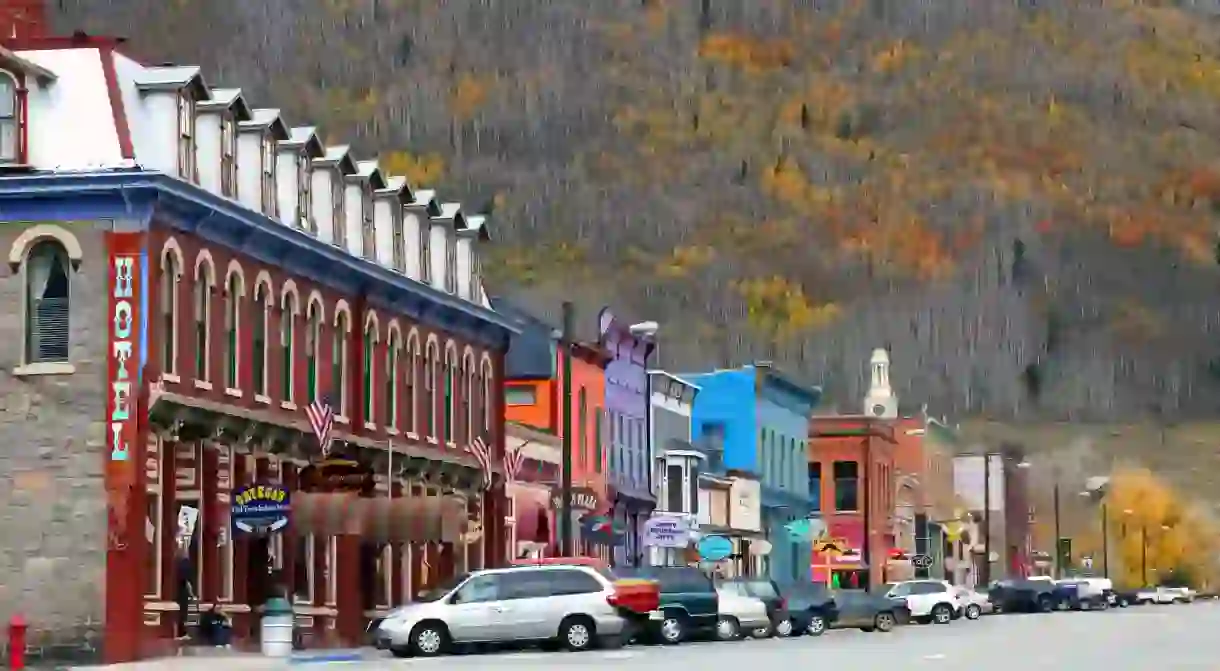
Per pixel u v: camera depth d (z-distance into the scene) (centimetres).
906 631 13938
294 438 10250
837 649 10119
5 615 8850
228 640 9406
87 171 8881
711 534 17912
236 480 9706
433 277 12588
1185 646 10806
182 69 9400
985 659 9112
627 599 9744
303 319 10544
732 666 8175
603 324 15750
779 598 12469
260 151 10094
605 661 8606
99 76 9088
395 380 11781
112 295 8862
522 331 13900
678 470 17438
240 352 9800
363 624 11188
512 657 9062
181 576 9162
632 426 16625
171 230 9100
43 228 8925
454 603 9519
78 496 8844
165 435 9031
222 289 9619
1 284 8931
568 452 12081
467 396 13012
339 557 10981
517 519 13938
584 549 15138
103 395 8856
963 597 18112
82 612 8800
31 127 9019
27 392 8900
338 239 11081
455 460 12569
